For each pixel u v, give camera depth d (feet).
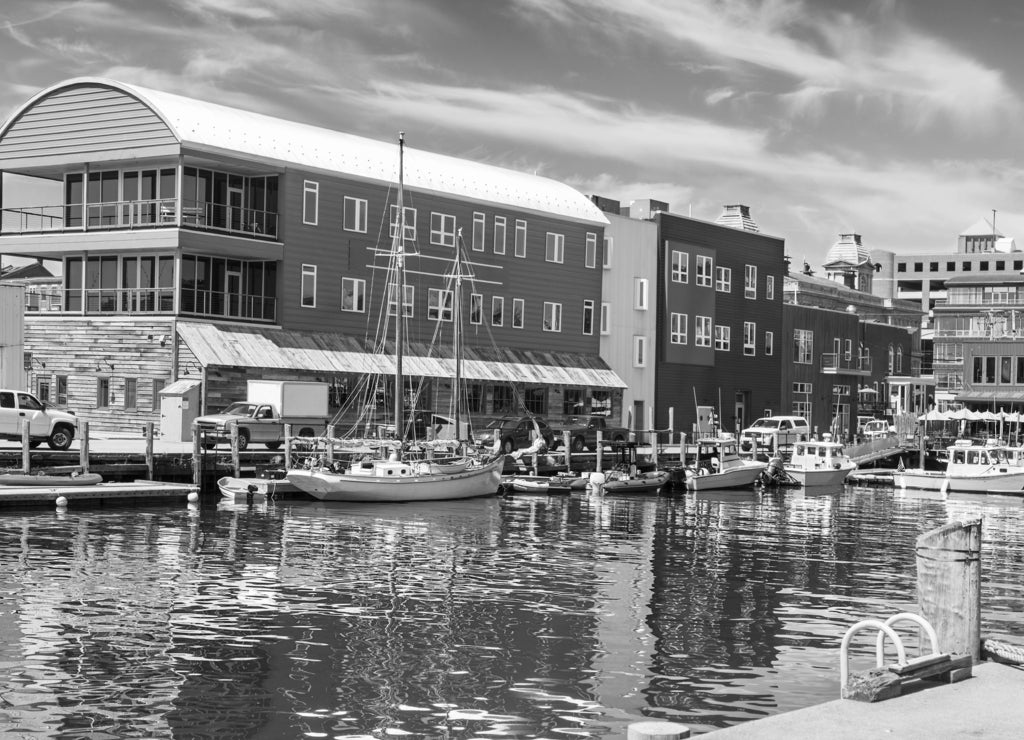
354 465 153.17
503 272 230.68
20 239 189.06
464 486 162.40
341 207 201.26
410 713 54.39
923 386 368.48
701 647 69.10
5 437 137.18
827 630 74.84
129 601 77.77
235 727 51.80
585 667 63.62
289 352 186.19
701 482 203.51
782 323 307.17
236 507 137.90
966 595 42.09
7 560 92.48
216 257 188.24
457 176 226.38
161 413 169.68
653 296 267.59
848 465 236.02
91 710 53.62
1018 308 338.75
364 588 86.07
